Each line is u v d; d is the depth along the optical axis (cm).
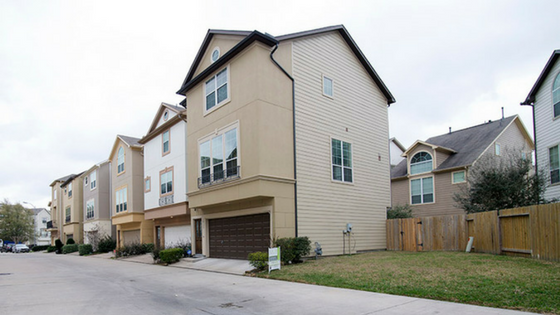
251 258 1291
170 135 2286
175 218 2333
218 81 1695
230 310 736
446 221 1614
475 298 713
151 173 2514
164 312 736
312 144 1622
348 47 1906
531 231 1144
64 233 4681
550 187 1820
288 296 848
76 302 859
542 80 1886
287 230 1454
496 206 1566
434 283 860
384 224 1942
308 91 1642
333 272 1114
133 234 2959
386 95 2111
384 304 724
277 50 1543
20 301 878
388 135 2097
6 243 6262
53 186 5462
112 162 3212
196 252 1939
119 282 1220
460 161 2384
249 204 1555
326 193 1648
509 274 876
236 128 1541
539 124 1945
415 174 2653
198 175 1784
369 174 1911
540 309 619
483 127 2692
